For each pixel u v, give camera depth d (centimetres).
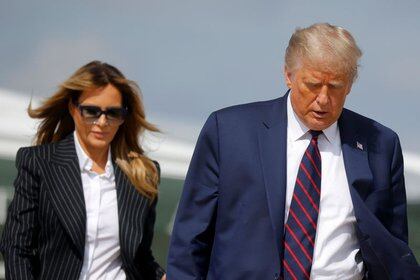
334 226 942
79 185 1046
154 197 1082
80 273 1034
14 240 1033
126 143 1098
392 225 984
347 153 962
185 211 980
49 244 1039
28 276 1021
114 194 1070
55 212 1032
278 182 939
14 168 1517
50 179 1043
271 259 932
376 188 967
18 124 1552
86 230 1038
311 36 895
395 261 959
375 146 983
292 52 915
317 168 948
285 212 939
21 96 1598
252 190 945
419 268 977
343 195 949
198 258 978
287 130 960
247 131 961
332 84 889
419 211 1586
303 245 930
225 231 959
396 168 992
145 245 1087
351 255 952
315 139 955
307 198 938
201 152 974
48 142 1118
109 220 1055
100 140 1060
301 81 901
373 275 962
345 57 883
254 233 941
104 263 1054
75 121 1080
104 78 1055
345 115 983
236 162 953
